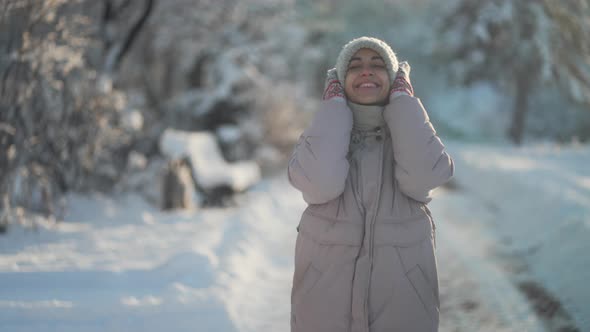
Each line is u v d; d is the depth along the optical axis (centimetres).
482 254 548
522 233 619
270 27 1406
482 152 1620
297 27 1655
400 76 220
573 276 432
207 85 1339
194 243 522
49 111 589
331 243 210
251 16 1333
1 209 527
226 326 328
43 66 554
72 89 628
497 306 396
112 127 725
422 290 208
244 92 1291
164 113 1211
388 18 2927
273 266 501
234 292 389
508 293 423
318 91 2180
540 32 1270
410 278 207
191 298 353
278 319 367
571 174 998
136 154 873
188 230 607
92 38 841
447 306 397
